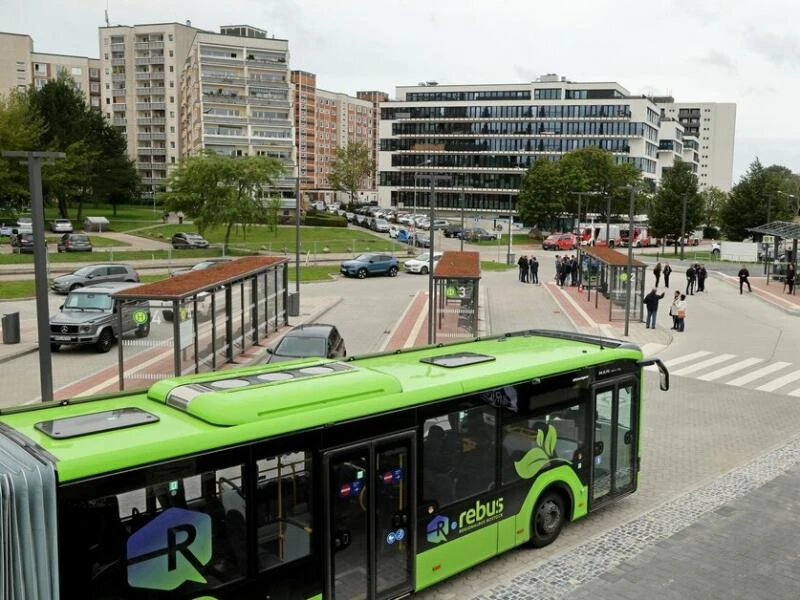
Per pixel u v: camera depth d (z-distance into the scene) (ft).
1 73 398.21
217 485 21.17
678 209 249.14
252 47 374.84
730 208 248.93
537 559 31.19
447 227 295.89
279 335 90.63
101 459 18.88
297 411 23.25
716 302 126.00
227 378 25.76
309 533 23.38
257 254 185.68
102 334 77.00
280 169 195.72
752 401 59.47
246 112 376.07
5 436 20.27
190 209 190.70
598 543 32.78
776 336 91.61
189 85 388.98
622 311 104.53
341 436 24.03
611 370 34.76
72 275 117.91
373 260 164.14
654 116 423.23
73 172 226.58
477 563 29.09
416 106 428.97
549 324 100.68
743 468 42.96
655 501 37.96
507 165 413.59
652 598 27.96
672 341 88.07
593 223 278.05
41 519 17.70
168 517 20.17
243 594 21.84
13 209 214.07
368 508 24.89
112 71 412.16
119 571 19.24
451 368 30.37
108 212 301.02
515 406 30.14
